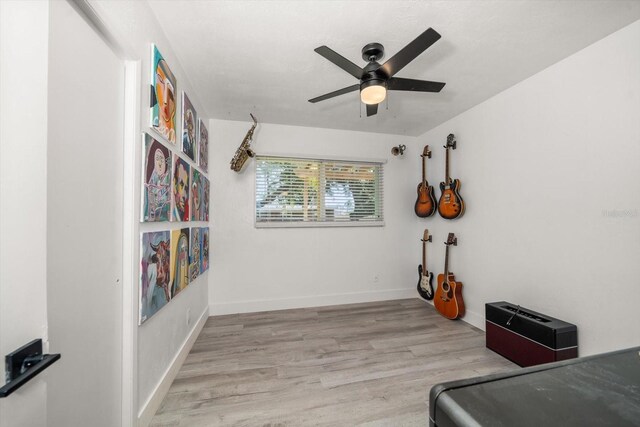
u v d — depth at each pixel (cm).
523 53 185
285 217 327
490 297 252
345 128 338
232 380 178
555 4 141
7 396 56
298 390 168
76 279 92
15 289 60
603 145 168
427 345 228
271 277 318
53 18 80
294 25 157
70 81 89
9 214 59
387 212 359
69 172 88
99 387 104
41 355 65
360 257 348
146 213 133
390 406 154
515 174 227
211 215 302
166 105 160
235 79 218
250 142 308
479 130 265
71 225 90
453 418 52
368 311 312
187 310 212
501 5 142
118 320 118
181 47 175
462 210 279
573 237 184
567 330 176
